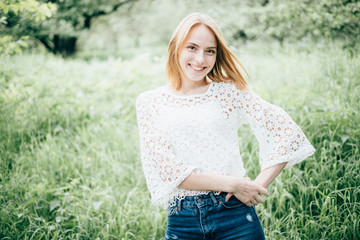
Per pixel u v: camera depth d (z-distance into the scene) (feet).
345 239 6.66
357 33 16.80
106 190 8.68
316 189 7.55
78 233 7.31
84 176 9.79
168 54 5.23
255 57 22.67
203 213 4.73
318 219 7.34
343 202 7.49
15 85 15.61
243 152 9.47
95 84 18.08
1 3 10.93
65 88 16.90
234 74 5.18
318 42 19.08
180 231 4.91
